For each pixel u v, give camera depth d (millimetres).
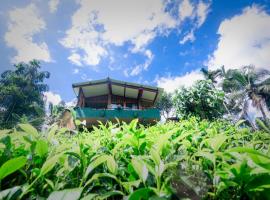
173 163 879
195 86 12664
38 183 949
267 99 31000
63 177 1039
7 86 31766
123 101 20906
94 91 20000
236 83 32656
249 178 756
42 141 1077
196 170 946
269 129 1195
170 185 839
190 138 1493
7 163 793
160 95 19469
